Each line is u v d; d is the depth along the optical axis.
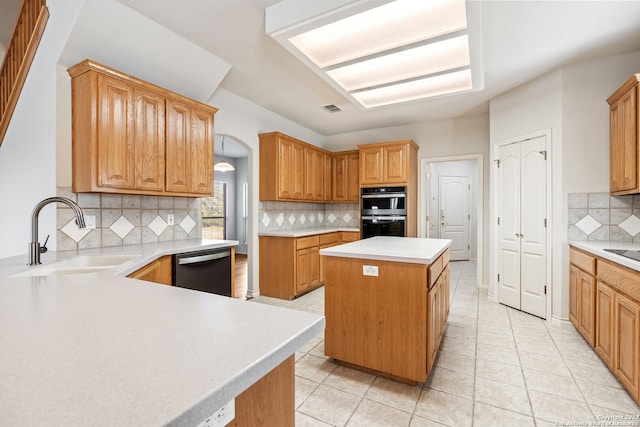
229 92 3.78
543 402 1.86
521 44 2.65
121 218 2.64
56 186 2.21
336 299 2.29
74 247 2.32
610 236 2.89
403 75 2.65
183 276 2.45
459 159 4.75
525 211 3.45
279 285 4.09
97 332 0.70
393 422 1.70
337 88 2.86
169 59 2.64
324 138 5.93
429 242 2.83
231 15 2.25
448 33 2.04
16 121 2.55
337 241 5.05
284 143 4.33
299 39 2.13
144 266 2.02
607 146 2.89
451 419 1.71
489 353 2.49
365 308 2.18
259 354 0.59
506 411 1.78
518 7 2.17
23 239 2.49
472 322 3.18
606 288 2.18
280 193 4.24
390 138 5.27
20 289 1.11
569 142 3.02
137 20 2.25
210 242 2.91
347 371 2.24
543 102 3.22
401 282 2.06
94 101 2.15
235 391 0.51
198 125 2.92
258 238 4.25
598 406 1.82
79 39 2.15
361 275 2.20
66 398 0.45
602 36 2.55
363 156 4.93
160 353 0.60
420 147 5.03
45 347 0.62
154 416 0.42
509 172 3.65
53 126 2.20
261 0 2.06
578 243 2.74
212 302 0.95
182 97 2.74
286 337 0.68
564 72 3.03
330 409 1.81
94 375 0.51
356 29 2.01
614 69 2.86
